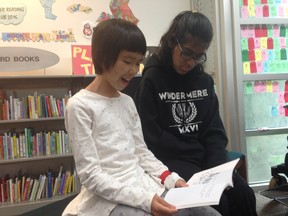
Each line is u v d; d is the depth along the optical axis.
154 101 1.37
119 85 1.02
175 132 1.37
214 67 2.85
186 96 1.42
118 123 1.03
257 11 2.95
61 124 2.99
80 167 0.92
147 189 0.97
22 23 2.89
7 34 2.87
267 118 3.04
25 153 2.72
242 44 2.90
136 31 1.01
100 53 1.00
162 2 3.21
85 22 3.02
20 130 2.90
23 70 2.71
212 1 2.81
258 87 2.98
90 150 0.92
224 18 2.76
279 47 3.00
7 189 2.68
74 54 2.86
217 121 1.47
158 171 1.09
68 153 2.78
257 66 2.95
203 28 1.25
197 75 1.46
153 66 1.42
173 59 1.38
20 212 2.56
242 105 2.83
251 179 3.02
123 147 1.01
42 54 2.74
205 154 1.39
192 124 1.41
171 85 1.40
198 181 1.01
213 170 1.09
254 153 3.03
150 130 1.33
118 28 0.99
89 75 2.73
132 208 0.88
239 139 2.82
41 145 2.77
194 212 0.95
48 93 2.96
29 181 2.70
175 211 0.80
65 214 0.97
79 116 0.95
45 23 2.94
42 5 2.93
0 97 2.73
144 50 1.02
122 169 0.98
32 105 2.75
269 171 3.06
